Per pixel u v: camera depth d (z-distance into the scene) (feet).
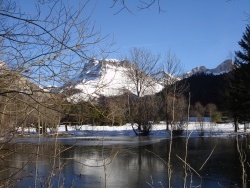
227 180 43.45
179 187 40.63
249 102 126.93
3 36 12.75
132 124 112.98
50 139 16.24
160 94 111.14
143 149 75.36
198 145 83.61
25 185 25.81
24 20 12.23
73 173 44.91
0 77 13.02
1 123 14.60
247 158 59.67
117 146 77.25
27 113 14.19
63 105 12.92
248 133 115.96
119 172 48.67
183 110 112.98
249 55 130.41
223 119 166.30
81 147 71.26
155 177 46.29
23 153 15.57
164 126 132.57
